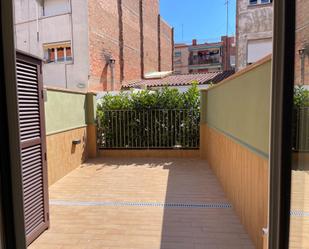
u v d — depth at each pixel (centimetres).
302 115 89
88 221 303
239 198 301
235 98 322
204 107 609
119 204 354
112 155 656
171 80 1135
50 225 294
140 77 1420
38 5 995
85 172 523
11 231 91
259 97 228
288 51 86
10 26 87
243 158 283
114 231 279
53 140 457
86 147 621
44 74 1000
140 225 291
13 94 88
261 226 221
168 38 1972
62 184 448
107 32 1088
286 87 88
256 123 237
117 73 1176
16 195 91
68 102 525
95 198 379
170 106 636
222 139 414
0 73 88
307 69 88
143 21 1452
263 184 216
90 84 969
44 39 999
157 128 643
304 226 92
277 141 93
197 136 635
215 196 378
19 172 91
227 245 246
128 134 649
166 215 316
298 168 91
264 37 973
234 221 297
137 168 547
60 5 983
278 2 89
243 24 997
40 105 275
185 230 277
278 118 92
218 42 3014
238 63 1010
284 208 91
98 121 650
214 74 1127
